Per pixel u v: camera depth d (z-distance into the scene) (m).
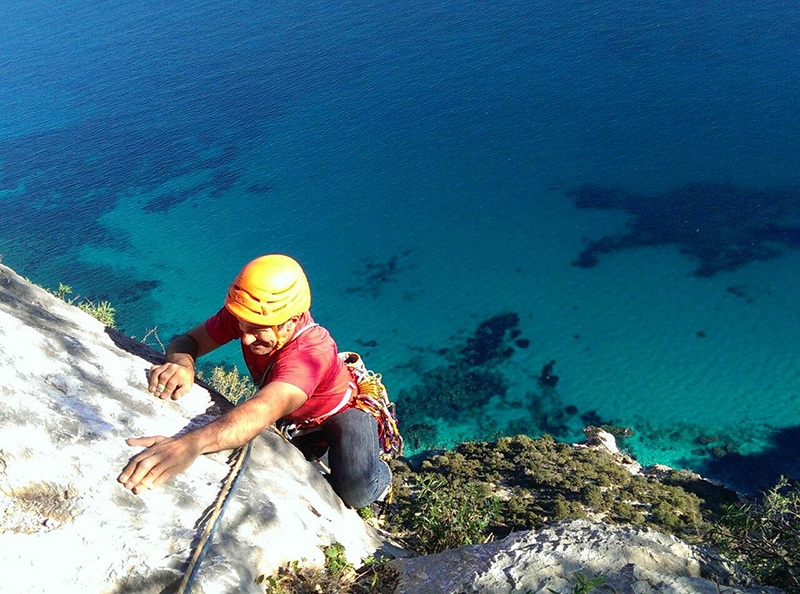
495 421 45.72
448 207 69.12
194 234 67.81
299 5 133.00
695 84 84.88
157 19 134.88
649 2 109.75
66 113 96.31
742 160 69.31
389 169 77.31
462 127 83.56
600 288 55.88
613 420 44.75
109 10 144.38
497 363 50.19
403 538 4.89
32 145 87.75
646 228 62.25
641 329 51.28
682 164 70.00
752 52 89.81
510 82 92.69
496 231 64.62
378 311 56.72
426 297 57.38
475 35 107.88
